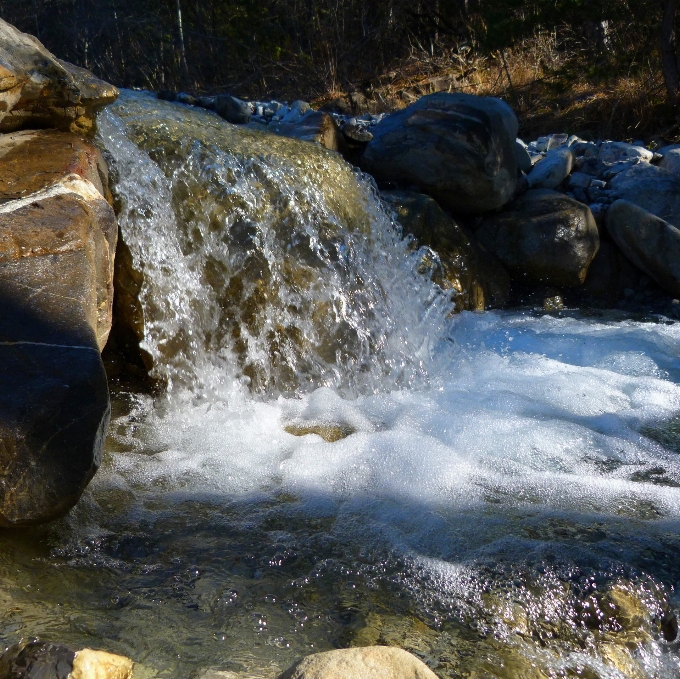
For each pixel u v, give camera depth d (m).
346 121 7.36
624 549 3.03
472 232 6.41
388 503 3.35
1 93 4.03
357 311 4.88
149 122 5.00
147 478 3.48
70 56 15.91
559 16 9.73
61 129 4.47
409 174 6.23
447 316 5.51
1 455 2.58
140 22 15.49
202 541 3.02
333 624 2.57
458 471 3.61
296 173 5.12
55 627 2.46
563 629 2.61
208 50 15.30
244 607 2.63
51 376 2.75
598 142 7.70
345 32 13.62
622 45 10.36
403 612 2.65
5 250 3.23
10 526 2.70
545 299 6.25
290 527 3.14
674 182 6.81
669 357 5.08
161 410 4.19
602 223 6.55
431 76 11.62
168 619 2.55
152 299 4.35
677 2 9.43
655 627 2.65
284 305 4.62
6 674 2.04
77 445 2.72
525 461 3.76
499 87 10.73
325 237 4.97
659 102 9.48
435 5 13.37
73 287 3.15
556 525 3.19
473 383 4.68
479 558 2.96
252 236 4.64
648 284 6.41
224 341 4.48
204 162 4.75
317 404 4.34
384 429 4.06
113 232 3.77
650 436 4.04
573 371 4.85
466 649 2.48
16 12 15.94
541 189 6.82
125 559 2.89
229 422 4.08
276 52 13.98
